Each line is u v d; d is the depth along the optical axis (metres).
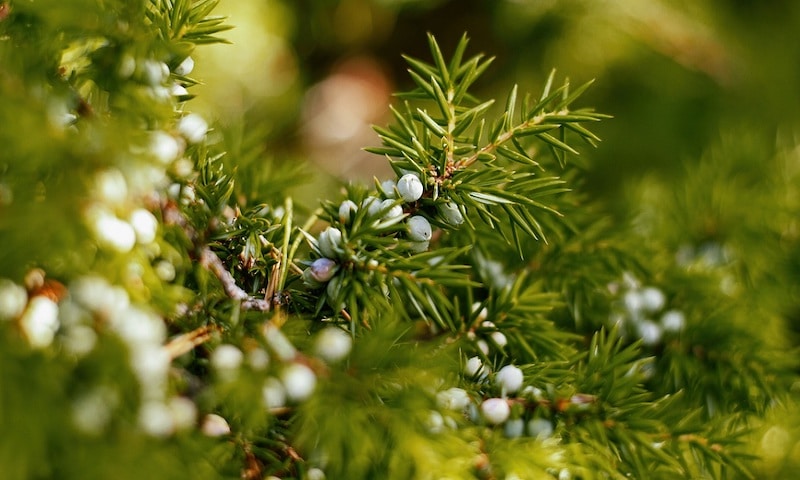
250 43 1.28
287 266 0.62
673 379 0.68
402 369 0.59
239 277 0.63
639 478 0.61
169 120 0.60
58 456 0.55
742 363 0.68
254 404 0.57
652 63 1.38
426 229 0.61
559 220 0.69
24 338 0.56
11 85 0.57
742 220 0.76
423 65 0.64
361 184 0.67
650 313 0.69
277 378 0.57
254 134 0.69
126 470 0.55
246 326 0.59
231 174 0.64
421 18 1.53
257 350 0.58
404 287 0.61
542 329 0.64
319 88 1.61
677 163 1.32
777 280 0.75
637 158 1.32
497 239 0.68
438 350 0.60
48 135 0.56
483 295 0.68
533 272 0.69
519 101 1.36
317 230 0.70
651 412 0.62
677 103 1.36
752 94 1.36
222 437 0.58
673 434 0.63
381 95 1.65
